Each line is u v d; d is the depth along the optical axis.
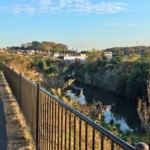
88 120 2.35
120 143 1.72
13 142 5.54
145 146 1.48
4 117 7.61
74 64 49.56
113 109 21.36
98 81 37.72
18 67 22.50
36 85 5.12
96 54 47.16
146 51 27.77
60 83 20.22
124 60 38.00
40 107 4.86
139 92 26.80
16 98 9.55
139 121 16.80
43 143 4.53
